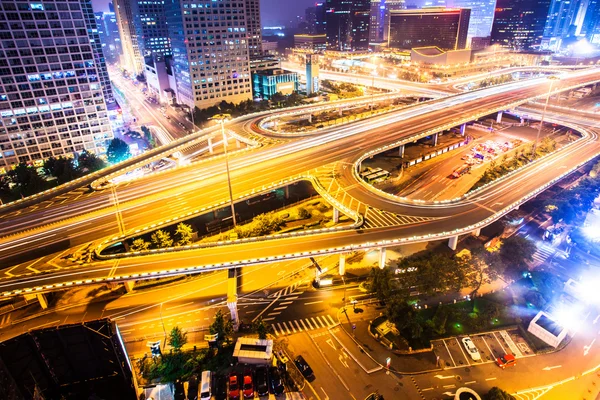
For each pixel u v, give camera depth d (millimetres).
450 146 191625
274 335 86500
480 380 75062
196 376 76062
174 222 113938
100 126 199625
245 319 91062
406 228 106188
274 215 129625
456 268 90062
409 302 92250
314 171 141625
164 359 79625
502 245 103875
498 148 188375
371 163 174875
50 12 169750
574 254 111812
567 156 152750
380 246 99375
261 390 72500
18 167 160125
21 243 106375
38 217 120125
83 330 53781
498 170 157375
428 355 80500
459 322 87938
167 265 93438
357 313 92062
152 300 98188
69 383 58250
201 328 89188
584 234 118812
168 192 130875
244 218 133750
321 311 93000
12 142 177250
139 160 163625
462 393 70562
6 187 158625
